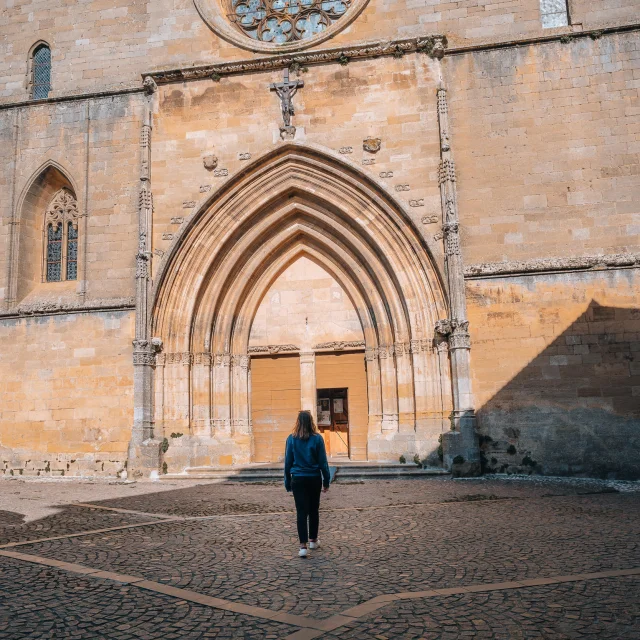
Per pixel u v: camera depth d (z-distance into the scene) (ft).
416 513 43.32
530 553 30.37
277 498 52.37
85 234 77.10
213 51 79.05
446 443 65.51
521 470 65.05
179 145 77.05
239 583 25.82
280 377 79.25
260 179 75.25
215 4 81.61
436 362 69.46
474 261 69.51
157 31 80.59
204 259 75.20
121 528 38.70
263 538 35.22
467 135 72.02
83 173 78.64
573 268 66.69
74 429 73.31
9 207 79.56
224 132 76.74
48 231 82.23
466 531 36.35
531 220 69.26
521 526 37.55
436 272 69.82
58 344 75.36
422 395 69.41
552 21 74.43
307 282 79.82
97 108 79.77
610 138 69.21
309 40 77.05
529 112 71.20
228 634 20.02
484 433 66.18
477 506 46.16
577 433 64.59
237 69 76.84
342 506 46.96
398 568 27.89
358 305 77.15
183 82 78.18
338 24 76.89
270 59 76.02
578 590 24.03
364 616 21.43
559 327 66.49
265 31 81.66
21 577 27.17
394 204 71.67
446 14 74.95
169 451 71.36
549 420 65.26
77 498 53.78
